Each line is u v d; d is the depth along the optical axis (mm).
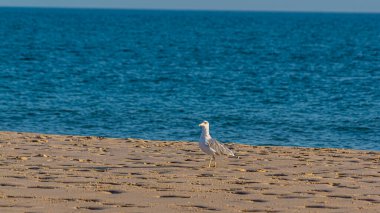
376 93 44469
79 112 33875
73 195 14320
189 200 14039
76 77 52250
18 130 28859
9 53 77188
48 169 17297
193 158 19688
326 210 13391
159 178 16375
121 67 62906
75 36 125500
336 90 46188
